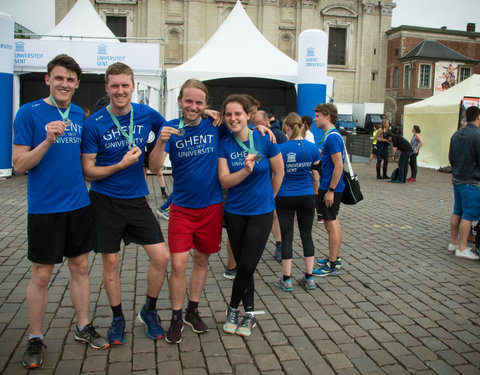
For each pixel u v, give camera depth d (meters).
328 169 4.70
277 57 12.94
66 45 11.72
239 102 3.20
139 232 3.23
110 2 34.22
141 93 12.24
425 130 17.45
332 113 4.66
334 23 37.72
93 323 3.59
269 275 4.87
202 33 34.81
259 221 3.35
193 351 3.22
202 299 4.15
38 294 2.98
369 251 5.88
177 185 3.27
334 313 3.92
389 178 13.69
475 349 3.35
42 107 2.89
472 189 5.45
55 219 2.91
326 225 4.86
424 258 5.61
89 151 3.06
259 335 3.50
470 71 40.28
